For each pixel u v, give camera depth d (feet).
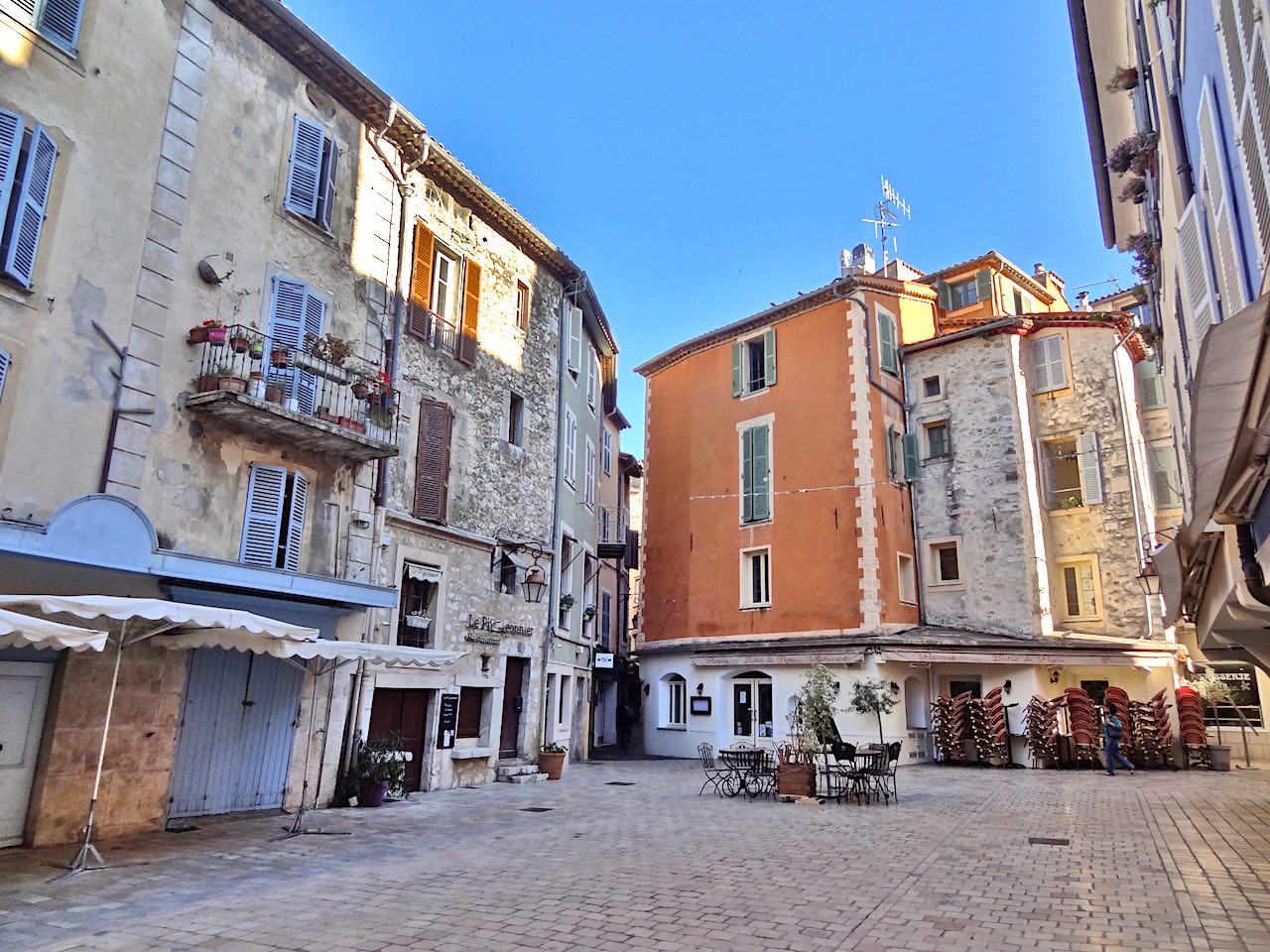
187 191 36.24
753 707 72.54
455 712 49.83
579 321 71.46
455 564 51.16
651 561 88.22
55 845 29.17
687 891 24.03
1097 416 71.41
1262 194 17.17
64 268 31.24
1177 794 45.88
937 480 75.46
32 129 30.22
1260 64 16.37
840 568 71.56
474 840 32.40
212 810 35.40
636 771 63.21
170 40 36.32
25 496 29.14
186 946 18.69
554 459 63.67
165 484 33.86
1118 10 40.01
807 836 33.45
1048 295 90.43
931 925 20.40
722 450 83.71
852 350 75.25
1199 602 40.34
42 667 29.99
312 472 40.60
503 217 58.13
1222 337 15.08
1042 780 54.29
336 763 40.96
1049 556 71.46
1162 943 18.89
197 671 35.35
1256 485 20.75
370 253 46.03
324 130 43.45
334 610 40.47
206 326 34.86
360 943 18.99
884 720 63.93
